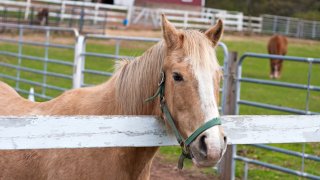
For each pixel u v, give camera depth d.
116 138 2.81
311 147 8.30
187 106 2.65
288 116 3.25
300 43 31.23
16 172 3.44
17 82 10.79
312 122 3.31
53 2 27.34
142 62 3.13
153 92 3.05
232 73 6.24
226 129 3.09
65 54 18.34
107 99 3.30
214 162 2.53
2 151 3.50
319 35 34.47
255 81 6.09
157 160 7.18
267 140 3.21
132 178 3.20
